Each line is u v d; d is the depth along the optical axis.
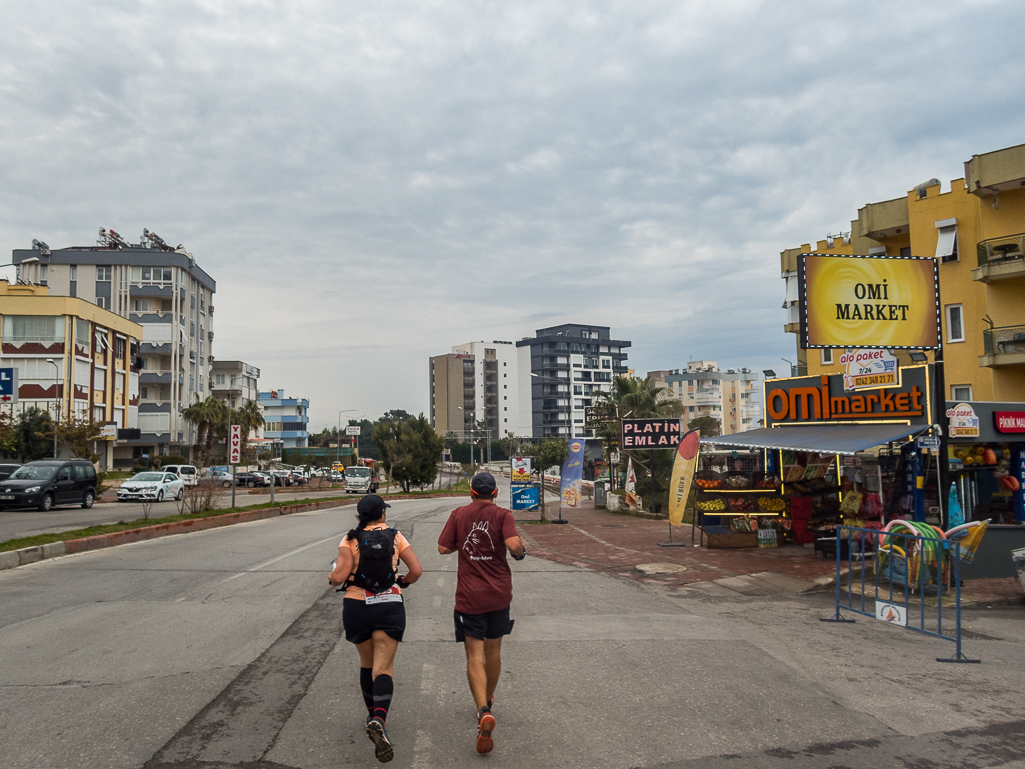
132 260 68.62
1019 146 23.83
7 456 43.09
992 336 24.67
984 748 4.86
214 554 14.41
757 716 5.40
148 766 4.39
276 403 130.75
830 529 14.22
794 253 36.66
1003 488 13.72
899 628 8.60
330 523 22.89
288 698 5.68
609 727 5.15
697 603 10.08
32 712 5.32
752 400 126.62
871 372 14.19
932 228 26.97
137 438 61.94
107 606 9.17
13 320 48.91
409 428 50.91
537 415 143.75
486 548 5.09
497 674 5.18
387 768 4.41
